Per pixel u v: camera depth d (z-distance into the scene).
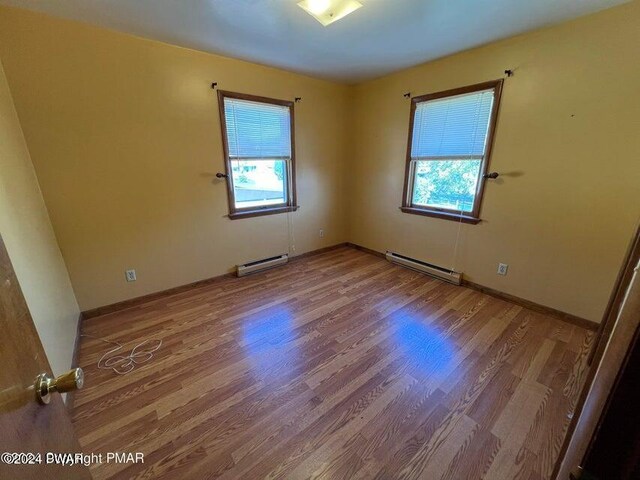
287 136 3.46
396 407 1.57
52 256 1.97
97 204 2.37
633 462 0.40
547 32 2.14
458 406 1.57
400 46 2.51
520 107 2.37
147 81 2.41
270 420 1.49
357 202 4.22
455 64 2.73
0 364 0.48
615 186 2.02
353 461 1.29
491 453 1.32
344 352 2.02
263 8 1.87
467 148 2.81
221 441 1.38
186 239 2.92
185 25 2.11
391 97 3.42
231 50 2.61
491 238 2.77
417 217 3.43
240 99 2.97
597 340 1.74
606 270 2.14
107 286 2.53
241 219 3.29
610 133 1.99
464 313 2.53
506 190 2.58
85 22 2.06
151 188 2.61
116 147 2.37
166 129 2.59
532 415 1.52
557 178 2.27
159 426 1.45
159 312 2.57
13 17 1.85
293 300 2.79
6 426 0.45
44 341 1.47
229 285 3.13
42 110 2.03
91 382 1.75
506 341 2.13
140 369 1.86
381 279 3.27
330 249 4.36
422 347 2.07
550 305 2.46
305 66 3.07
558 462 0.72
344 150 4.10
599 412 0.42
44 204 2.10
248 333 2.25
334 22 2.07
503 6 1.86
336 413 1.53
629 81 1.87
